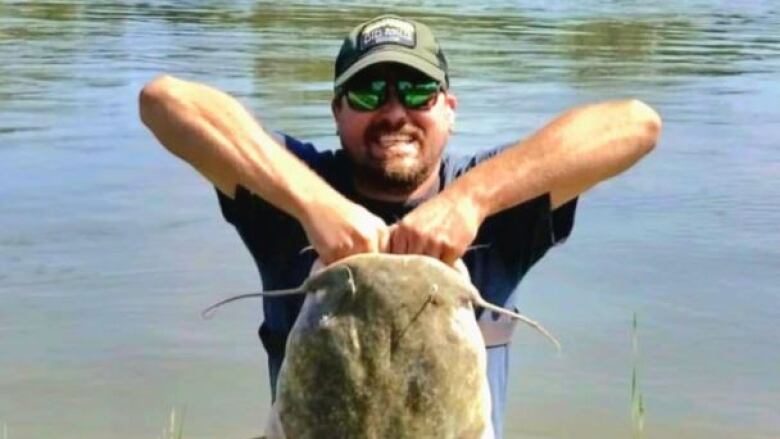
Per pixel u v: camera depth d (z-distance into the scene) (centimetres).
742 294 403
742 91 766
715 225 472
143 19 1062
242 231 196
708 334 373
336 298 147
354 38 195
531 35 1029
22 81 729
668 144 604
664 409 329
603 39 1023
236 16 1105
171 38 943
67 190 501
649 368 350
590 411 328
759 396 337
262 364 353
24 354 351
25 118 624
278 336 197
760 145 607
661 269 422
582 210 491
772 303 395
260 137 183
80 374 341
